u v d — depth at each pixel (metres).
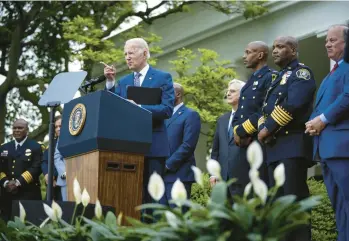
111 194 6.42
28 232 4.52
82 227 4.32
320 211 10.44
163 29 19.38
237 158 8.47
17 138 11.91
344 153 6.91
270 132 7.55
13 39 19.88
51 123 7.16
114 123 6.43
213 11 18.00
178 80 16.27
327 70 18.03
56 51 21.33
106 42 17.56
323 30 15.55
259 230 3.54
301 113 7.54
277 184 3.62
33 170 11.74
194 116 10.02
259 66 8.40
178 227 3.64
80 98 6.66
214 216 3.51
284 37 7.79
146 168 7.31
